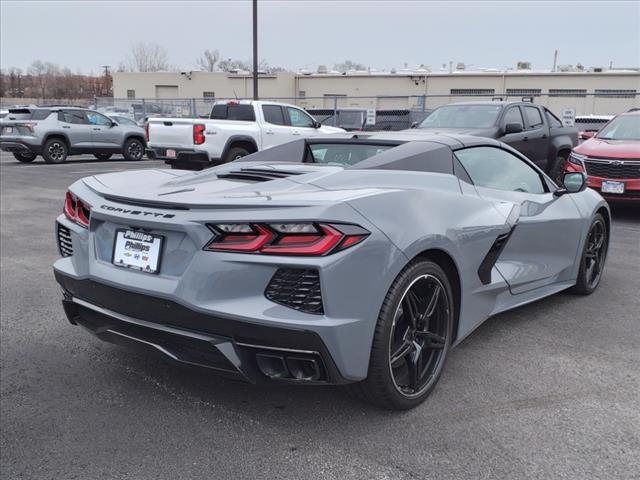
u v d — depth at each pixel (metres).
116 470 2.52
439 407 3.00
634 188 8.25
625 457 2.57
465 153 3.75
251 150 13.09
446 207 3.15
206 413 2.98
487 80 37.91
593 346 3.81
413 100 40.22
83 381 3.36
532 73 36.66
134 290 2.71
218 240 2.56
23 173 15.19
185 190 2.92
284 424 2.87
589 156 8.62
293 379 2.59
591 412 2.95
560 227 4.27
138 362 3.62
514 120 10.41
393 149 3.51
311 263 2.46
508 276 3.73
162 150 12.88
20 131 17.77
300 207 2.54
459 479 2.43
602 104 35.62
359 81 41.81
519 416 2.91
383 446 2.66
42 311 4.59
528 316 4.38
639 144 8.65
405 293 2.77
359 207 2.65
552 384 3.27
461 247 3.15
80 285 3.02
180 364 2.73
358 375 2.62
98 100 30.73
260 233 2.51
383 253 2.63
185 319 2.59
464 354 3.67
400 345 2.88
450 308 3.13
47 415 2.99
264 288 2.51
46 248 6.77
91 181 3.35
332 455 2.61
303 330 2.44
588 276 4.88
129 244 2.83
